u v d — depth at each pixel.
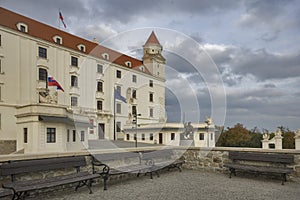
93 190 4.96
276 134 15.13
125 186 5.33
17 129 14.93
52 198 4.38
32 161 4.25
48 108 14.38
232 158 6.51
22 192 3.89
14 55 20.69
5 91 19.84
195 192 4.86
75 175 4.72
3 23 21.27
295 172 5.69
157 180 5.95
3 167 3.85
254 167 5.85
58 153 4.79
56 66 23.78
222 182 5.71
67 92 24.09
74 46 26.98
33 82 21.89
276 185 5.39
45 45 23.05
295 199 4.41
